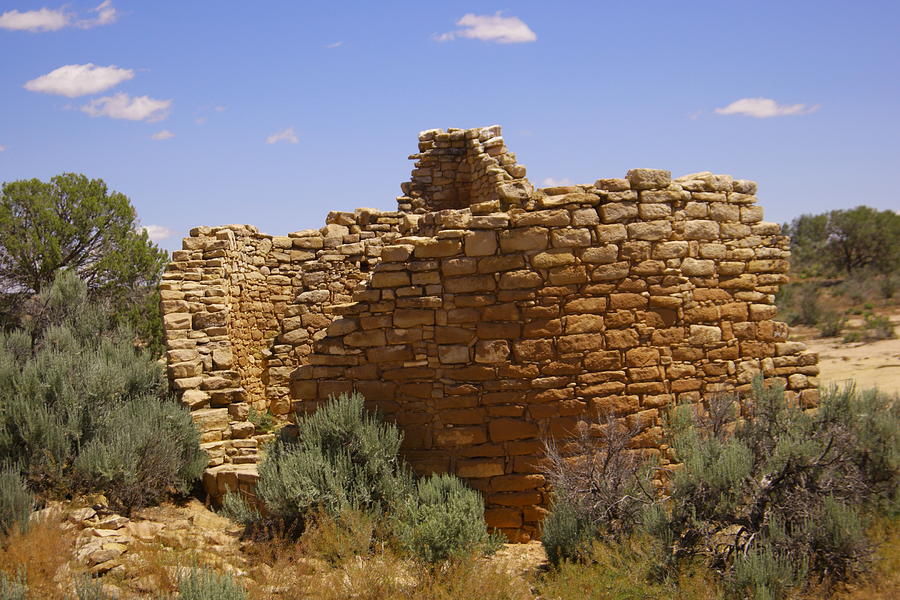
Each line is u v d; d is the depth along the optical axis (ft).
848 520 21.35
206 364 37.11
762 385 28.27
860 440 26.00
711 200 29.94
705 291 29.58
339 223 50.37
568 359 27.71
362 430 26.86
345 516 24.44
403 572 22.61
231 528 26.55
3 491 23.03
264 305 48.55
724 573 20.84
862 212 187.21
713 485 22.71
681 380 28.99
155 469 28.17
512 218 27.78
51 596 18.99
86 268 63.46
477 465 27.48
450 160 50.80
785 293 140.87
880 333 92.68
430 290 28.09
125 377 33.12
